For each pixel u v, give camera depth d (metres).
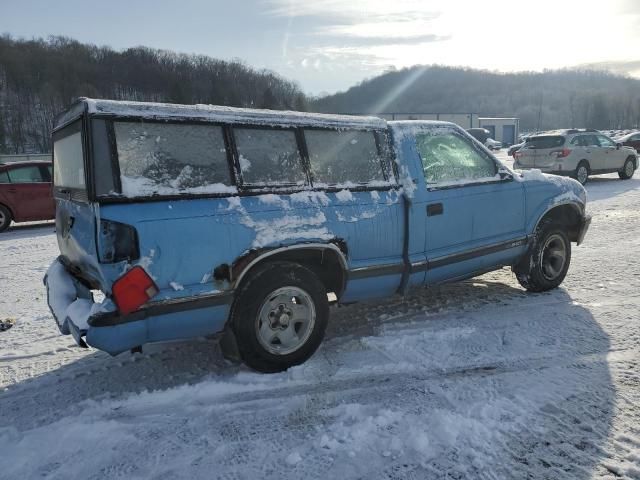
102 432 3.03
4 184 11.57
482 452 2.77
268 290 3.58
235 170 3.50
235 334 3.58
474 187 4.79
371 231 4.06
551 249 5.53
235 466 2.72
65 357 4.22
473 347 4.12
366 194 4.09
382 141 4.30
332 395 3.41
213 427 3.08
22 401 3.47
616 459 2.69
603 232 8.59
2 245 9.76
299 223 3.67
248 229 3.46
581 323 4.59
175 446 2.90
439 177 4.62
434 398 3.33
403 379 3.61
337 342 4.29
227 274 3.39
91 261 3.19
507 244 5.05
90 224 3.13
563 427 2.97
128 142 3.14
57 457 2.82
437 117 70.81
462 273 4.80
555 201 5.44
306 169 3.82
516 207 5.14
